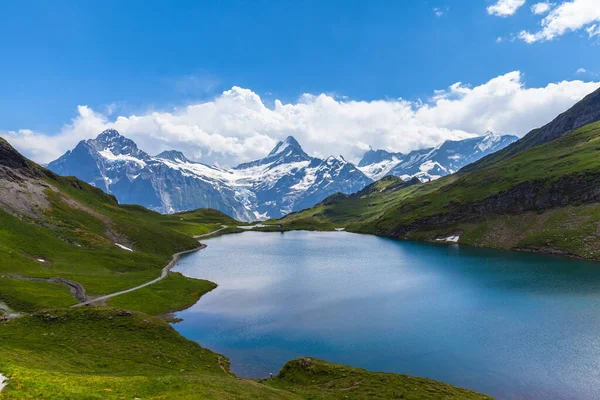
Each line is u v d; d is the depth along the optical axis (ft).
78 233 544.62
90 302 313.12
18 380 106.42
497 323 276.00
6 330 213.05
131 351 201.46
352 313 313.73
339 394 164.35
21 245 433.07
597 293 347.97
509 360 216.74
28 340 197.47
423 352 232.12
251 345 250.78
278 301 357.41
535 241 620.08
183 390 130.72
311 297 369.91
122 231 652.48
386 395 161.48
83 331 221.25
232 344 252.83
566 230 605.31
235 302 356.18
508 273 447.83
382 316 303.48
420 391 165.07
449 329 268.00
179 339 232.12
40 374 123.13
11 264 372.58
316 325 286.66
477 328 267.59
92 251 497.46
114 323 234.79
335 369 194.90
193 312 325.83
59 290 327.06
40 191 622.95
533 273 442.91
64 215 590.14
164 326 242.17
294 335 267.18
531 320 279.49
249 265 571.69
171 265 568.41
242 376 204.95
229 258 649.20
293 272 509.35
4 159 625.82
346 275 479.41
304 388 175.11
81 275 393.70
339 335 264.72
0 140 647.15
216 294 389.19
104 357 188.24
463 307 318.24
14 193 566.36
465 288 384.68
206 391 132.05
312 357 215.92
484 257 575.79
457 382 194.80
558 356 219.61
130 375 163.73
